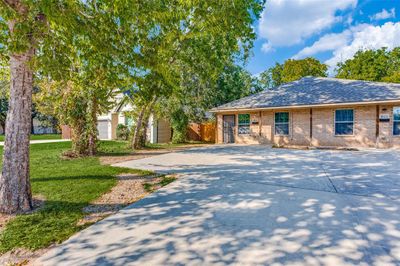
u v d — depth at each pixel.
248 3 8.22
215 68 12.73
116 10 3.86
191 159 9.67
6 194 4.13
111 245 3.04
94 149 11.37
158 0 4.99
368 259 2.60
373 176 6.21
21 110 4.25
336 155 10.14
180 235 3.25
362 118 13.17
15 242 3.15
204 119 21.62
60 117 10.71
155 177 6.62
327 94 14.38
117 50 4.21
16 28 3.38
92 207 4.44
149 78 5.26
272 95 16.64
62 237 3.28
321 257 2.65
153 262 2.64
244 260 2.64
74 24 3.52
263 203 4.35
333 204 4.21
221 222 3.62
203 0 6.49
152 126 19.48
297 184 5.55
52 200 4.76
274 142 15.87
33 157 10.14
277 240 3.04
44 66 3.74
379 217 3.65
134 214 4.03
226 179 6.16
